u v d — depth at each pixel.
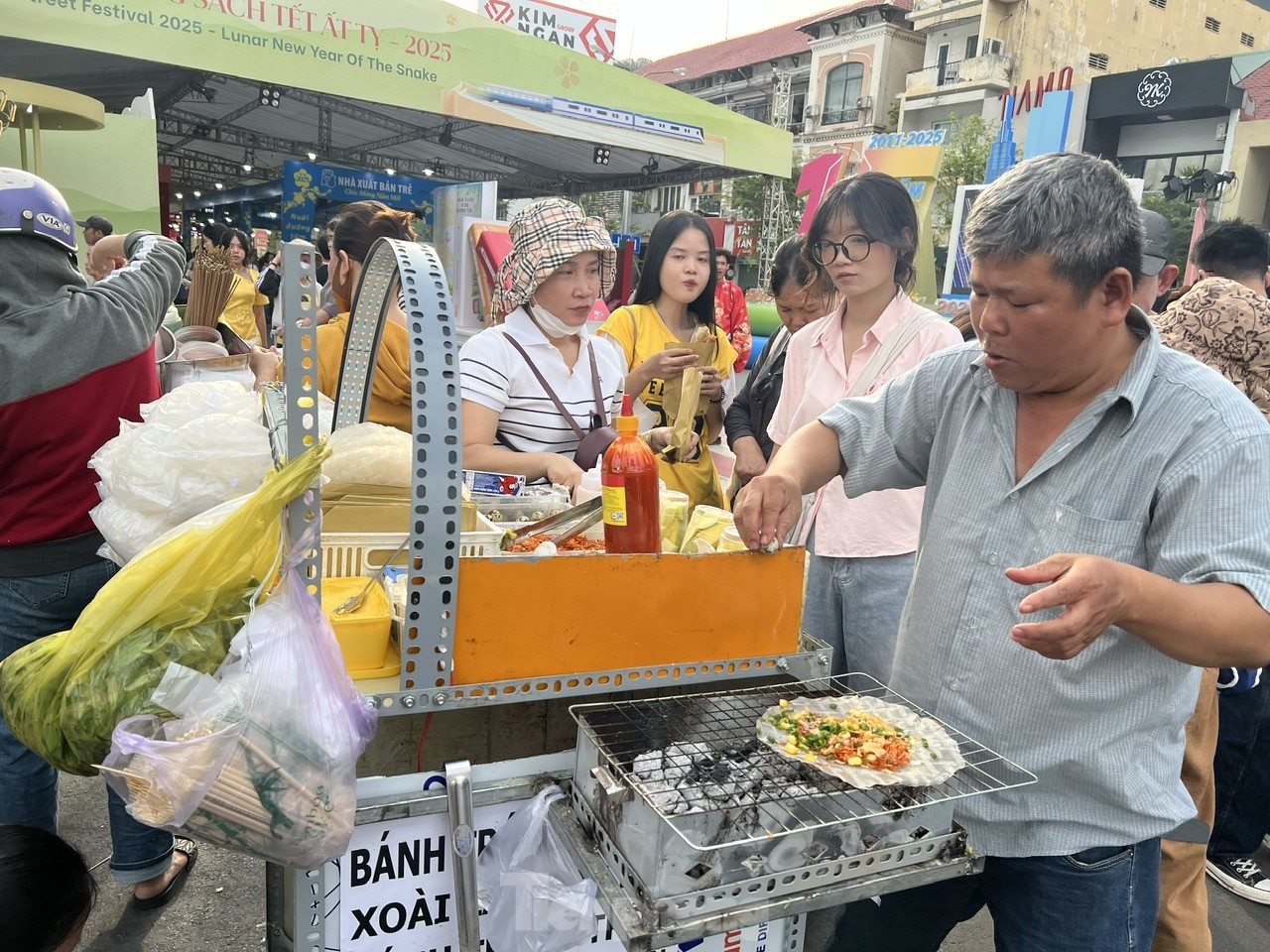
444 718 1.53
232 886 2.44
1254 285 3.12
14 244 1.72
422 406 1.14
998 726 1.33
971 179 26.23
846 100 36.47
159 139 13.30
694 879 1.01
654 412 2.74
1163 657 1.25
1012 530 1.33
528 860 1.25
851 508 2.26
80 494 1.85
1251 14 38.88
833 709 1.35
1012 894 1.39
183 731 0.95
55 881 1.29
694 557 1.34
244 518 1.02
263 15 6.28
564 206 2.27
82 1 5.58
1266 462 1.13
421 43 7.09
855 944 1.67
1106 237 1.09
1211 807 2.18
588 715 1.28
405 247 1.31
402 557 1.47
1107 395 1.23
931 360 1.54
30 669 1.04
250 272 6.82
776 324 7.42
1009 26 31.62
